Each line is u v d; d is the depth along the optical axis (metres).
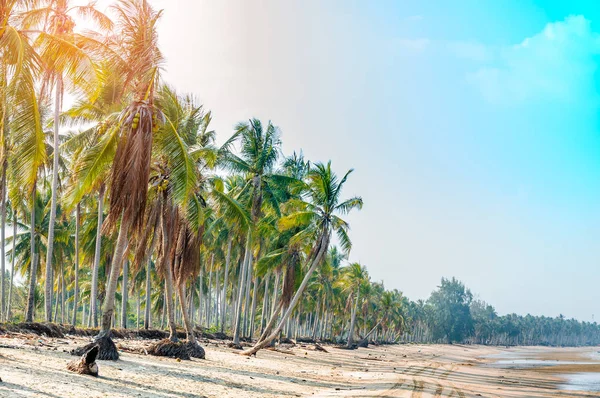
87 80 16.59
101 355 18.52
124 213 18.16
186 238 25.80
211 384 17.34
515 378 36.56
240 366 25.45
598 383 34.84
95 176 19.53
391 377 28.20
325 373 28.69
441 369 42.31
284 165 45.53
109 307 18.94
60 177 40.56
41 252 47.28
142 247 23.12
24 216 43.78
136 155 17.89
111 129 20.05
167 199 23.55
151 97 18.92
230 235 45.12
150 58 18.66
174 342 24.50
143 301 76.56
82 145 31.77
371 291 92.31
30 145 14.62
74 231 50.22
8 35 13.66
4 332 23.58
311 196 35.94
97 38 18.44
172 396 13.78
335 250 86.06
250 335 55.09
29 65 14.12
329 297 81.00
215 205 27.56
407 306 174.25
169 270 24.69
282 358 37.06
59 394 11.15
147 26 18.61
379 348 94.62
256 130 37.59
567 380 37.09
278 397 16.72
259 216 40.84
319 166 35.62
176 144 19.56
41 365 14.88
